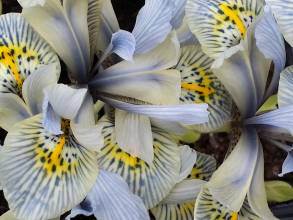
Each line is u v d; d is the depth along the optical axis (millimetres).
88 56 162
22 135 137
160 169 157
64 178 141
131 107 156
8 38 151
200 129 167
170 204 167
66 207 140
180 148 163
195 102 165
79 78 164
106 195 148
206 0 165
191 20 162
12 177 135
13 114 147
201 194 157
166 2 149
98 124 156
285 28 163
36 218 137
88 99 160
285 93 164
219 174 161
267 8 153
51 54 153
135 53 154
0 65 148
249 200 161
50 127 132
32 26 149
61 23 151
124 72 159
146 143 154
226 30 164
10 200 135
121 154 155
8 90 147
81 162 145
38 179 137
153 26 150
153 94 158
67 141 144
